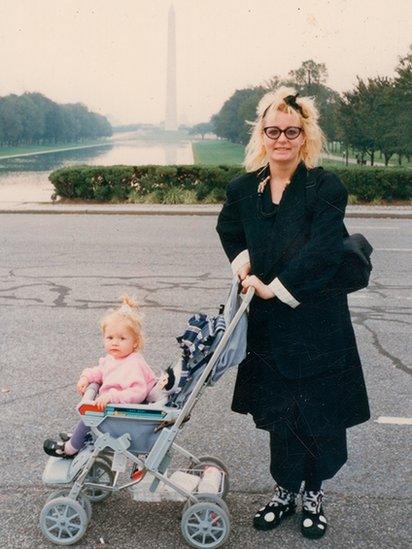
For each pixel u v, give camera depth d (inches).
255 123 134.5
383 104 1380.4
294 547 134.8
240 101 4463.6
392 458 171.9
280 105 128.0
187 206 735.1
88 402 131.3
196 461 146.0
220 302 325.4
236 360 130.9
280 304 130.1
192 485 136.7
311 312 129.1
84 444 139.2
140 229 576.4
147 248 475.8
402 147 1375.5
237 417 195.6
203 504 132.5
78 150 4970.5
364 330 281.4
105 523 142.3
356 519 144.9
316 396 131.1
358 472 164.7
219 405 204.2
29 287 353.7
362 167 795.4
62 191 792.3
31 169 2150.6
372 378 226.8
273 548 134.5
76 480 135.3
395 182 767.1
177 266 410.3
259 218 132.2
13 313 303.7
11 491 154.6
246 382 138.3
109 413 131.0
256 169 136.2
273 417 133.3
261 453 174.2
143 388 135.0
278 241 129.7
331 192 126.7
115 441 132.2
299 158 132.8
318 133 131.3
